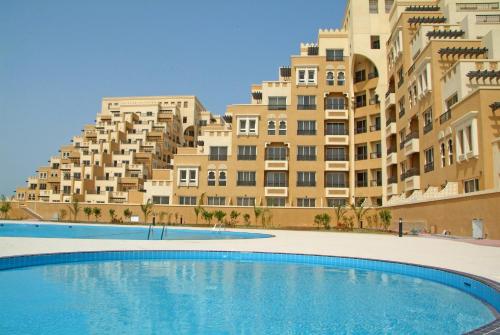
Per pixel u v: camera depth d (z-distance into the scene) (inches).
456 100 1205.7
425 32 1425.9
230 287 476.1
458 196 1037.2
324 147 1937.7
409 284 494.9
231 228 1584.6
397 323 341.4
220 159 1968.5
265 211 1775.3
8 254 586.9
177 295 433.7
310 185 1915.6
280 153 1947.6
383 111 1836.9
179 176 1982.0
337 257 624.4
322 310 380.5
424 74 1378.0
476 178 1048.2
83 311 369.4
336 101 1980.8
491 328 249.0
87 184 2694.4
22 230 1443.2
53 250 647.1
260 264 639.8
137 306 388.5
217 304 399.9
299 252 679.1
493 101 1019.9
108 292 442.6
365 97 1940.2
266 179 1945.1
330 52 2003.0
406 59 1578.5
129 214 1897.1
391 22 1823.3
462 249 732.0
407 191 1534.2
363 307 391.5
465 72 1154.7
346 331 320.8
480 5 1510.8
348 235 1209.4
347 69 1974.7
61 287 461.1
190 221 1845.5
